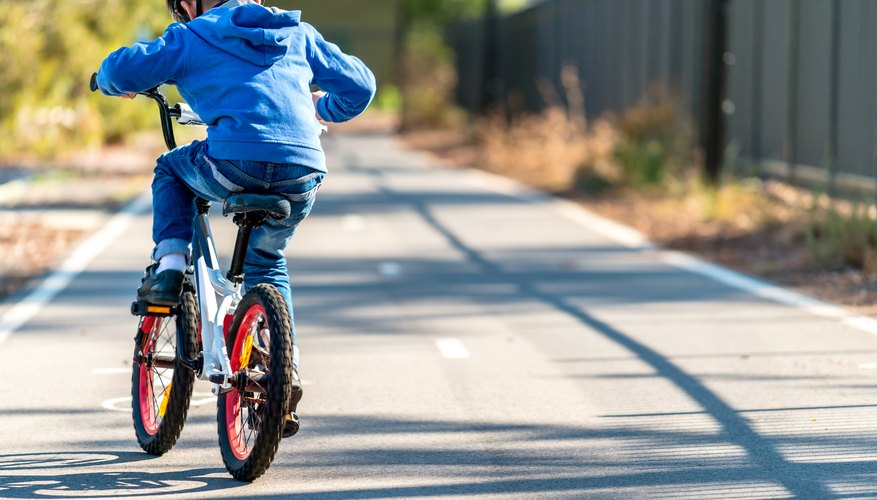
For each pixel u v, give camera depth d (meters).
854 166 39.41
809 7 42.97
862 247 28.55
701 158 44.62
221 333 12.42
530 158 62.16
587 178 50.69
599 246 33.94
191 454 14.02
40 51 48.78
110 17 50.34
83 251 31.62
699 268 29.70
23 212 40.12
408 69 109.19
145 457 13.87
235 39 12.13
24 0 47.00
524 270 29.38
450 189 51.97
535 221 40.03
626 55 62.97
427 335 21.31
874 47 37.81
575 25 73.12
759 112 47.94
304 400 16.64
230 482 12.85
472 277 28.22
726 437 14.59
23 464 13.50
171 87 60.03
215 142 12.09
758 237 34.22
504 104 90.44
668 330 21.67
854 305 24.03
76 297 24.92
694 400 16.52
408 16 134.38
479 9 131.62
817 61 42.31
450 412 15.96
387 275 28.45
